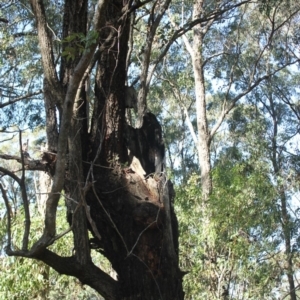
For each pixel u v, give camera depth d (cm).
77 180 618
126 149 702
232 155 2181
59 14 1330
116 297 652
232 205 1142
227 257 1173
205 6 1780
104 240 673
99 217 668
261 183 1162
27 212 542
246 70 2186
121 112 697
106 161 686
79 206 562
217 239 1155
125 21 686
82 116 684
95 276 646
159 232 657
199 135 1894
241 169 1195
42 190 1055
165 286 655
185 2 1842
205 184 1761
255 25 2097
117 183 670
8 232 540
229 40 2109
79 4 682
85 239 636
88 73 658
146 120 714
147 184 680
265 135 2455
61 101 646
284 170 1758
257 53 2148
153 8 787
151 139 709
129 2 691
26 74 1444
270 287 1225
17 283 1018
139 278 650
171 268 664
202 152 1866
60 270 625
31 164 654
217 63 2141
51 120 676
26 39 1480
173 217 707
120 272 661
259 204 1155
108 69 692
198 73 1947
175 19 1861
